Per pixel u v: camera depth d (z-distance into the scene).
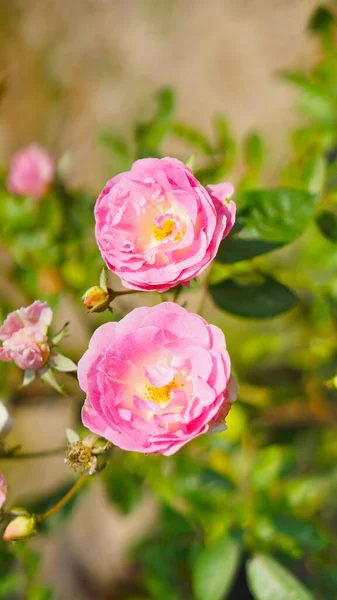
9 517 0.53
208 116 1.23
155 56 1.33
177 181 0.50
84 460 0.51
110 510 0.96
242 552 0.61
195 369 0.49
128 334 0.49
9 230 0.68
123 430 0.49
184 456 0.65
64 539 1.00
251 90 1.22
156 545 0.67
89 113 1.30
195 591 0.59
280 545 0.62
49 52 1.38
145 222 0.51
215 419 0.49
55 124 1.30
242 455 0.65
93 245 0.68
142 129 0.66
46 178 0.67
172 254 0.49
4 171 0.71
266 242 0.54
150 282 0.49
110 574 0.94
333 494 0.69
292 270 0.68
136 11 1.38
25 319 0.53
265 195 0.54
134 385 0.50
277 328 0.73
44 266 0.68
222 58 1.26
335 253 0.66
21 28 1.42
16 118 1.32
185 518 0.63
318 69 0.67
